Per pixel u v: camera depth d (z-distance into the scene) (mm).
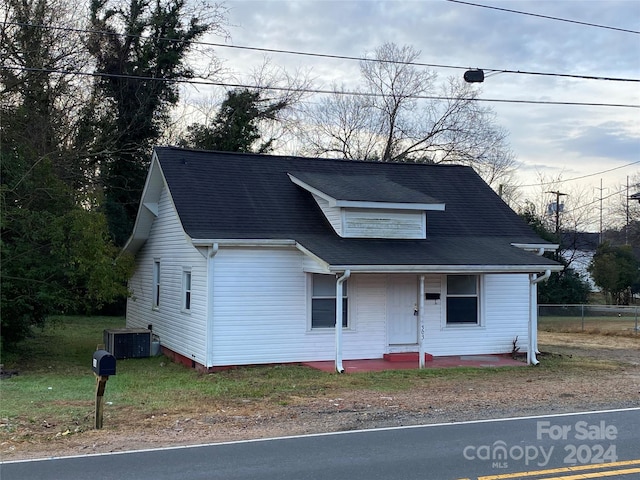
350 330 16391
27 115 22797
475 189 20594
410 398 11539
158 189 19391
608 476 6629
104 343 19375
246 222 15984
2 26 23688
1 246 15422
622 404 10820
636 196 32375
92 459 7297
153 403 11055
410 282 17016
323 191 16297
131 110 31594
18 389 12727
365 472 6770
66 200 17766
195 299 16125
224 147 35281
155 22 31188
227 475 6660
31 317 17250
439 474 6691
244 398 11672
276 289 15758
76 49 26938
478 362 16609
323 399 11492
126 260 19250
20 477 6590
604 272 41500
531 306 16688
